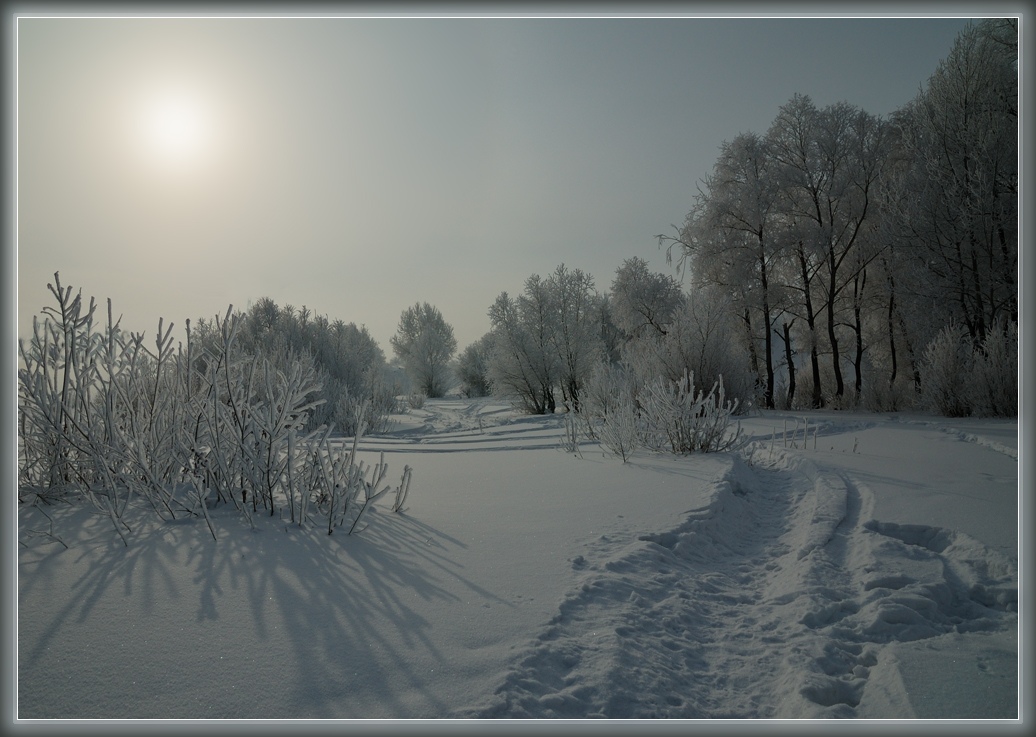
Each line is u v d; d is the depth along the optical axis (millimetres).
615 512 5711
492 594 3738
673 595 3988
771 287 26562
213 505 5219
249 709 2467
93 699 2477
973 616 3803
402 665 2850
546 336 23688
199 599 3396
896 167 24906
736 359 16359
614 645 3184
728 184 27328
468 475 7844
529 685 2758
